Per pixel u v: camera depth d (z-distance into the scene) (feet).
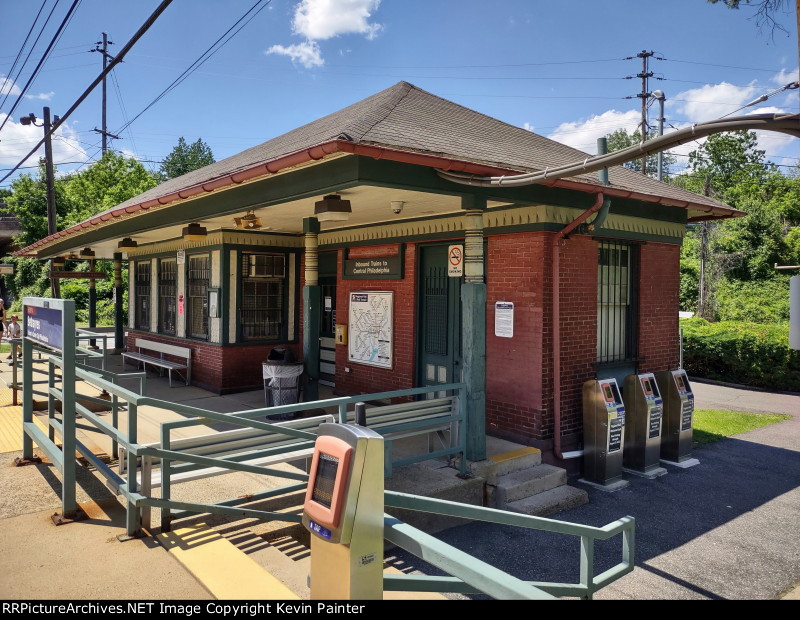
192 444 14.57
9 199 112.78
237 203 21.68
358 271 31.53
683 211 29.01
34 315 18.10
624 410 23.25
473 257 19.92
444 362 27.12
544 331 22.77
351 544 6.36
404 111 21.76
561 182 19.60
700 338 48.88
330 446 6.72
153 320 43.39
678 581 15.81
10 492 16.10
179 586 11.12
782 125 10.44
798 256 83.92
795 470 25.38
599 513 20.36
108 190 125.49
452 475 19.79
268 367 27.27
